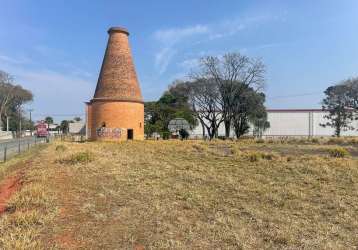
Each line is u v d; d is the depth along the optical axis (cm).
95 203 931
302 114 9000
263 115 7688
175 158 2253
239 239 683
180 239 679
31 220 741
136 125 4981
